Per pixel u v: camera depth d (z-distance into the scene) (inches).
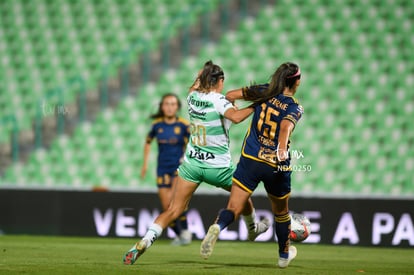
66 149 2336.4
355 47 2561.5
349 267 1019.3
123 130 2377.0
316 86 2448.3
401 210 1573.6
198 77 898.1
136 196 1641.2
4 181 2277.3
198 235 1620.3
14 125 2225.6
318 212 1590.8
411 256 1332.4
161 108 1453.0
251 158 845.2
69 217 1656.0
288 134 812.6
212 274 791.1
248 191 851.4
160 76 2513.5
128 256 867.4
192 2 2746.1
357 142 2319.1
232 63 2527.1
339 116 2373.3
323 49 2554.1
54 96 2393.0
